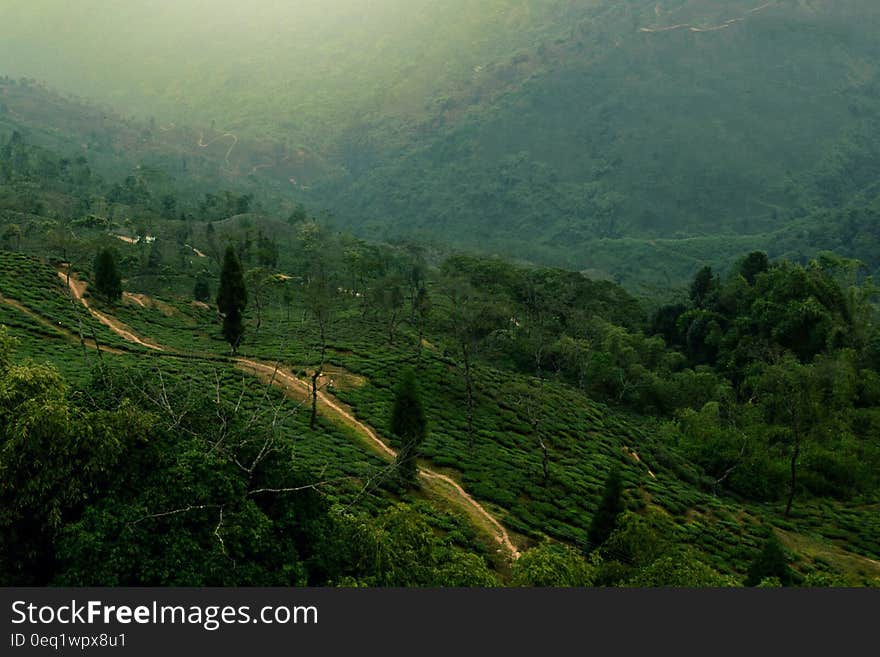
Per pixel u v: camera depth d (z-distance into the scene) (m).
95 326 74.62
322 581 22.70
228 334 69.75
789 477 71.69
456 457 55.91
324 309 76.00
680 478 71.19
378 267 134.12
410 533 26.42
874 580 43.56
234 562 20.39
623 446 72.94
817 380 85.06
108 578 18.92
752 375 94.69
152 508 20.42
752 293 115.00
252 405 53.38
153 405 24.73
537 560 26.09
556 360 101.06
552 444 66.88
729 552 51.12
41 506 19.97
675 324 123.38
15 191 175.50
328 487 39.38
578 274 141.25
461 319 75.94
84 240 109.88
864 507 69.12
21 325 66.00
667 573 25.98
